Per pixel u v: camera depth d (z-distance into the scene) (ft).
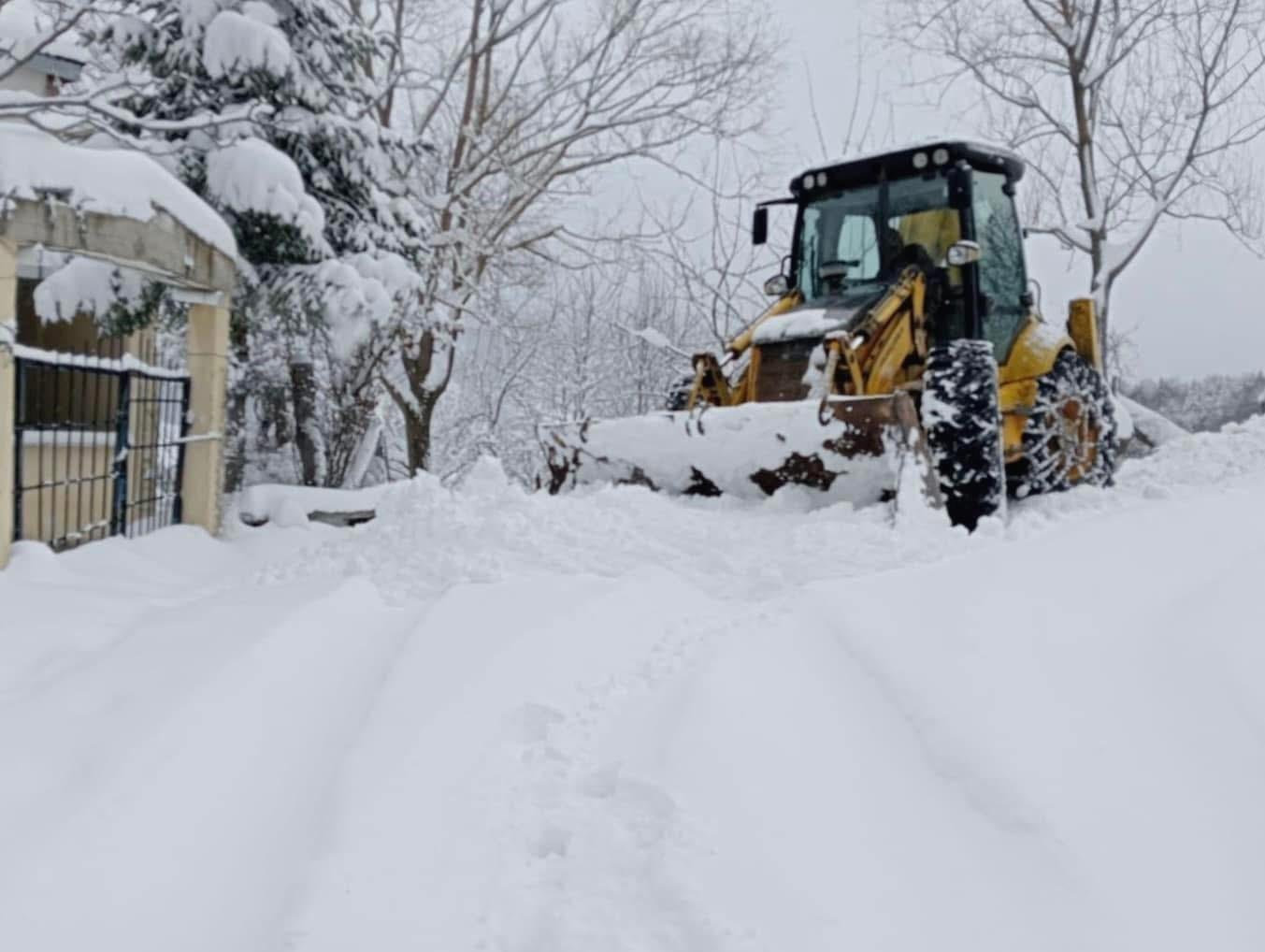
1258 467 20.76
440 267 36.35
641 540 14.74
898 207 20.80
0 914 5.80
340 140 27.14
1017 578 10.84
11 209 14.01
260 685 8.84
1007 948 5.39
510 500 15.65
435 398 40.42
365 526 17.42
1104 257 40.27
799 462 16.44
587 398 64.64
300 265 25.80
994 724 7.45
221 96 24.80
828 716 8.18
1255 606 8.98
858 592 11.09
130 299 21.76
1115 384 39.78
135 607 12.60
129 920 5.89
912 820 6.64
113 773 7.18
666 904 5.89
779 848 6.34
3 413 14.23
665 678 9.39
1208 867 5.82
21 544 14.90
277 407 31.83
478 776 7.58
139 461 20.94
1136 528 12.66
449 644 9.81
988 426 16.97
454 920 5.93
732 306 49.83
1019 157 21.47
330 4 36.29
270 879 6.28
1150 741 7.09
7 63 19.51
